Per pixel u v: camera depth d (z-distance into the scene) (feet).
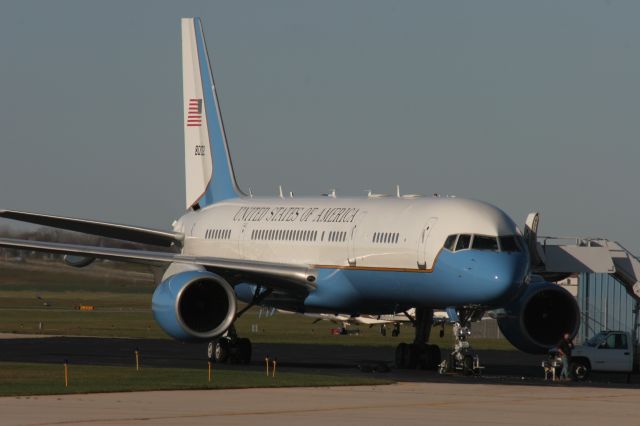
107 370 343.67
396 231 378.53
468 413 240.12
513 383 330.13
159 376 321.73
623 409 254.88
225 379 312.71
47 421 217.77
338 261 399.24
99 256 401.29
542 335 388.78
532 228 379.55
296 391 282.15
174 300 369.71
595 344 377.91
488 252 351.46
